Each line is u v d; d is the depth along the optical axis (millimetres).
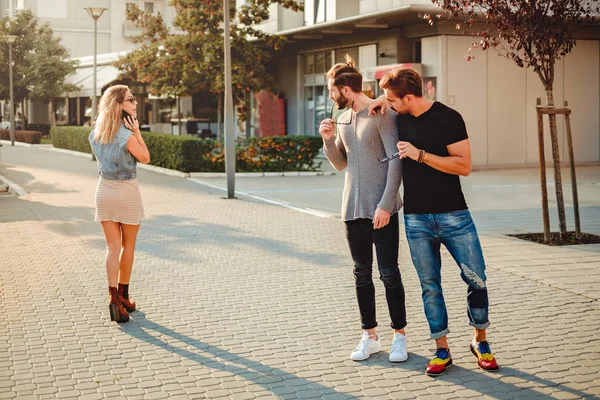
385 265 5234
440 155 4914
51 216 12805
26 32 44312
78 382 4930
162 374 5078
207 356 5453
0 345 5734
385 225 5062
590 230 10773
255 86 23875
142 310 6754
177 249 9672
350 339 5844
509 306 6727
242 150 20500
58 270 8453
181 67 23875
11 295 7320
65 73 43094
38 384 4891
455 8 10289
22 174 20750
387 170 5156
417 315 6504
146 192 16359
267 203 14500
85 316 6555
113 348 5656
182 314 6609
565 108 9938
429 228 5016
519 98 23125
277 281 7859
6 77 44531
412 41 23625
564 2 9711
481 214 12641
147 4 57312
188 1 23453
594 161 24422
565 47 10062
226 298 7164
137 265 8688
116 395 4695
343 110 5367
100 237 10641
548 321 6246
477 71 22500
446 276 7957
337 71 5160
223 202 14641
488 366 5047
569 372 5012
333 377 4988
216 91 23375
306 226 11586
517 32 9906
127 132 6406
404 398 4598
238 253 9406
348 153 5246
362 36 25281
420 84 4934
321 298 7141
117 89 6461
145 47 25203
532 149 23500
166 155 21484
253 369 5168
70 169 22500
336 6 26312
